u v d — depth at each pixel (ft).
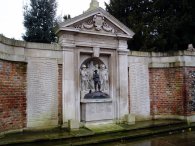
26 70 35.65
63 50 38.24
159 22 70.90
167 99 46.11
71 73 38.58
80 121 39.96
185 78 44.55
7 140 29.43
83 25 39.45
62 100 37.88
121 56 43.01
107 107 41.50
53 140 31.30
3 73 31.91
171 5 70.33
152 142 32.42
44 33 93.91
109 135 35.17
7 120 32.37
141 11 79.51
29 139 30.17
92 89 41.60
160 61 46.91
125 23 76.18
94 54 40.55
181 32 69.67
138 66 45.42
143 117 45.16
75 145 30.17
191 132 38.60
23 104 35.01
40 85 36.60
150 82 46.50
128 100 43.73
